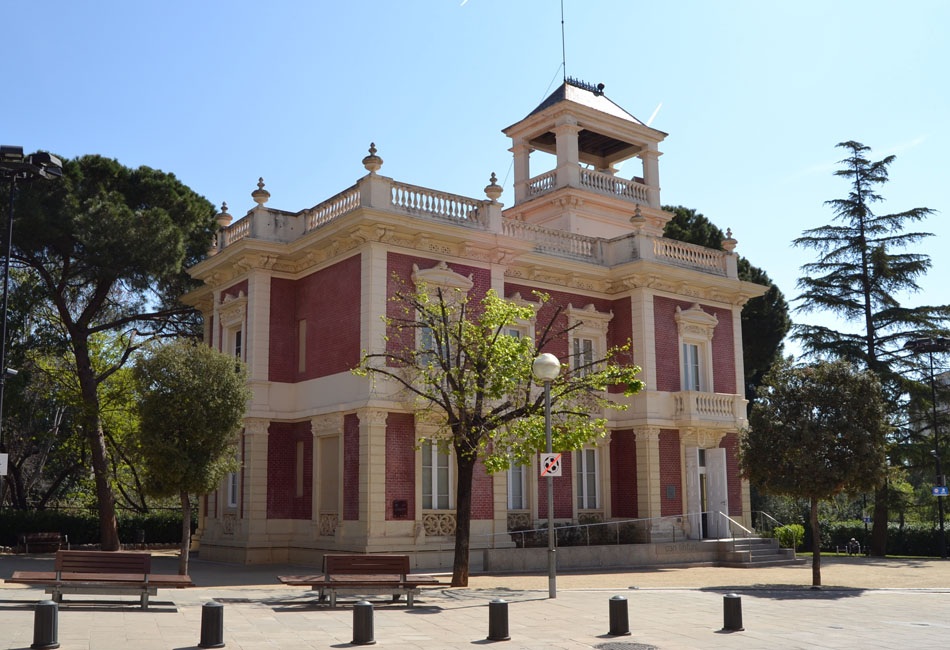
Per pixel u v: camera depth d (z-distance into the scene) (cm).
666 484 3048
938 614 1652
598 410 3070
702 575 2488
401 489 2505
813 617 1599
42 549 3306
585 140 3828
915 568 2855
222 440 2075
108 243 3084
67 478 4678
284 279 2889
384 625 1425
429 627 1411
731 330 3384
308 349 2802
